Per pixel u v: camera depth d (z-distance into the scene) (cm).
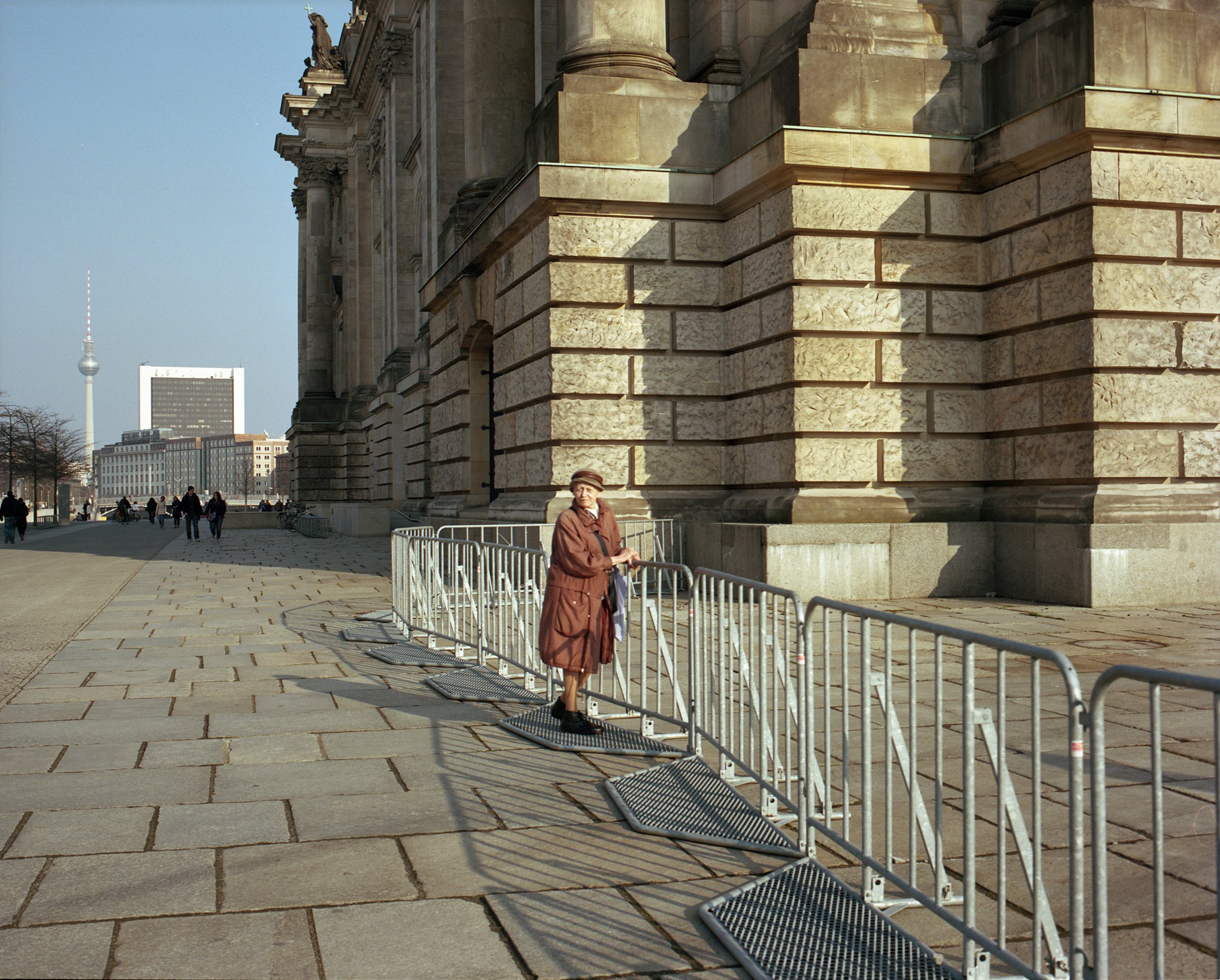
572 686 693
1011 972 358
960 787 560
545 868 453
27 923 394
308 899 417
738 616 575
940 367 1397
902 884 383
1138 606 1228
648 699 795
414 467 3281
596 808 538
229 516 5744
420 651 1045
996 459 1398
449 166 2984
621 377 1504
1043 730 670
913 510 1374
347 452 5566
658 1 1590
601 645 693
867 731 411
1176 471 1265
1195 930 378
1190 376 1269
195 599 1580
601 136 1495
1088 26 1258
